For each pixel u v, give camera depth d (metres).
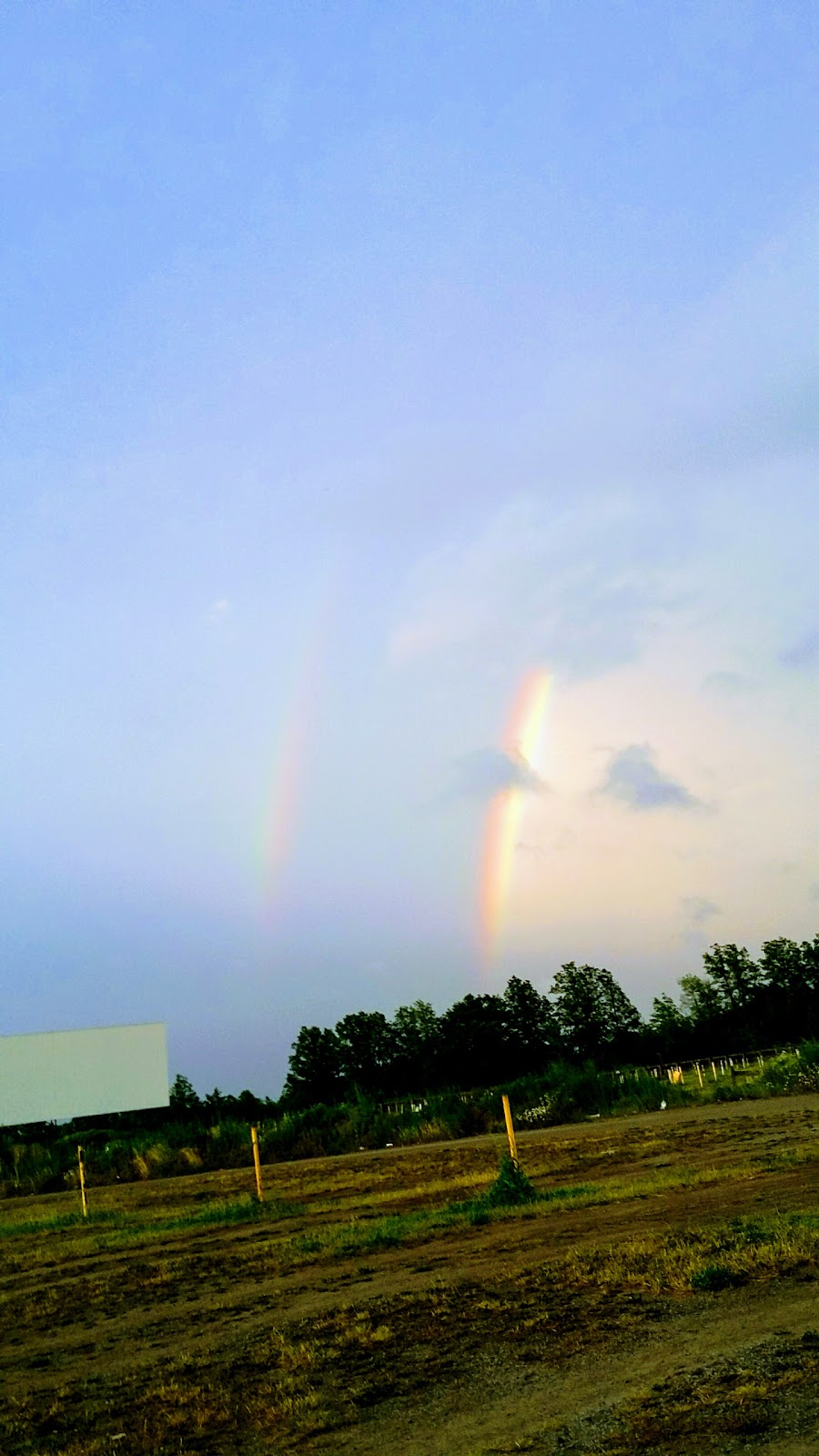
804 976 89.25
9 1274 17.25
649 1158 23.91
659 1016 92.19
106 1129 57.75
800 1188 15.80
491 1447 6.56
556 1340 8.81
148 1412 8.28
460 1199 20.50
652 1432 6.39
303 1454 6.91
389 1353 9.09
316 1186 27.64
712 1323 8.62
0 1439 8.05
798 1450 5.80
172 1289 13.87
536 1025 91.75
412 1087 84.94
